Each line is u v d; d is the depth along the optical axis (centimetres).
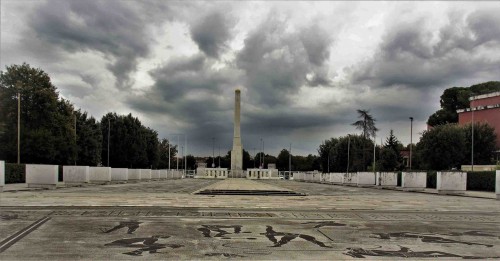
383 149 9038
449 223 1514
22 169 4416
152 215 1630
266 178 9344
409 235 1230
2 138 5722
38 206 1894
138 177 6512
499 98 7069
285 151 16212
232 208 1962
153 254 934
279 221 1505
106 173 4828
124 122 10012
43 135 5694
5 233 1179
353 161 9906
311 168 15162
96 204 2016
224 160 16412
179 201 2317
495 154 6675
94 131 8312
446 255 960
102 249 980
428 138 6775
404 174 4225
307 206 2125
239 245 1048
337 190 4247
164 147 14438
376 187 5031
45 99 5934
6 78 5812
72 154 6400
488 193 3622
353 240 1136
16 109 5791
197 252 960
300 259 902
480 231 1325
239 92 9294
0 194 2730
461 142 6488
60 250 962
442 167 6644
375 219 1608
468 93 9369
